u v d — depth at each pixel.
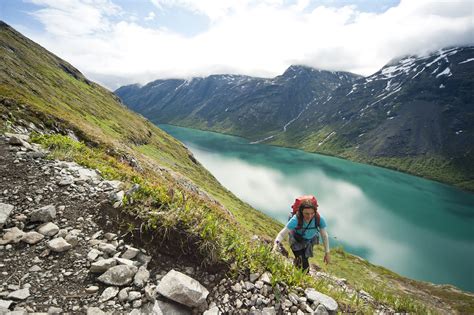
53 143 10.01
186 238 4.96
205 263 4.77
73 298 3.81
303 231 6.11
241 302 4.27
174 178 40.75
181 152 121.75
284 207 109.00
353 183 177.75
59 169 7.40
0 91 26.22
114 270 4.21
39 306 3.57
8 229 4.82
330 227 99.25
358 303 5.80
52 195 6.07
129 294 4.00
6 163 7.23
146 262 4.59
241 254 5.02
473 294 44.75
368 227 101.94
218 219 6.06
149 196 5.76
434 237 99.94
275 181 156.50
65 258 4.46
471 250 91.25
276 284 4.68
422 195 169.38
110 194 6.02
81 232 5.08
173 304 3.92
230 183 142.00
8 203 5.57
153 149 92.44
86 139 27.97
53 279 4.05
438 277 73.44
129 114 138.50
